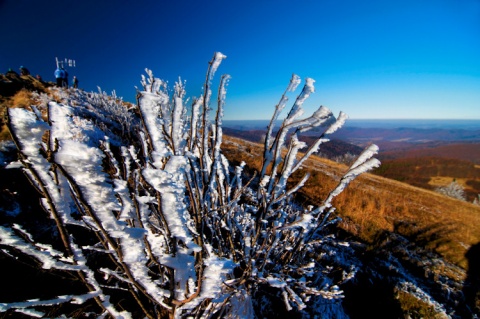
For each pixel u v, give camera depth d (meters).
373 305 3.90
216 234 1.75
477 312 4.66
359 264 4.59
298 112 1.36
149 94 0.65
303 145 1.38
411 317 3.90
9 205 2.90
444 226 8.12
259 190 1.60
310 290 1.96
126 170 1.12
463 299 4.91
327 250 4.37
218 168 1.68
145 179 0.60
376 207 8.27
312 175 10.02
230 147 12.30
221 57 1.30
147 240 0.74
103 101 10.45
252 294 2.14
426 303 4.17
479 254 6.79
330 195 1.32
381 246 5.97
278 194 1.51
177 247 0.73
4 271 1.80
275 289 2.59
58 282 1.89
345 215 7.05
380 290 4.19
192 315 1.39
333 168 13.02
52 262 0.83
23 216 2.90
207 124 1.40
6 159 3.59
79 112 7.43
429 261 5.95
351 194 8.76
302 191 7.72
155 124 0.67
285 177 1.46
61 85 12.50
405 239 6.71
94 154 0.55
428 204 10.44
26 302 0.81
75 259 0.87
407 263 5.68
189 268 0.76
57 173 0.71
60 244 2.65
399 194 10.91
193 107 1.37
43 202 0.81
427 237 7.12
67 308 1.72
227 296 1.42
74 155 0.53
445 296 4.87
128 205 0.72
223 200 1.75
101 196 0.59
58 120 0.59
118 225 0.65
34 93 8.52
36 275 1.86
